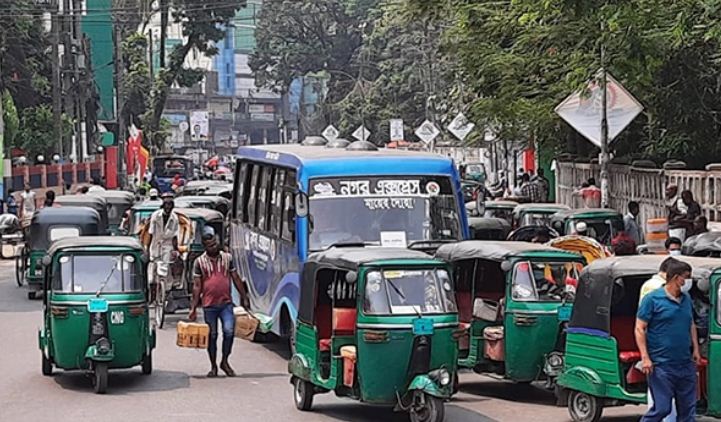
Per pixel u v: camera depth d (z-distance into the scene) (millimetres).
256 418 16328
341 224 20359
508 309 17375
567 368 15703
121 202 39406
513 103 38562
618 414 16438
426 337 14945
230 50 178875
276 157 22797
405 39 106875
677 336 13438
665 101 36406
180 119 170375
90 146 88750
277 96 181000
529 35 35719
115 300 18250
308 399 16828
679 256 15766
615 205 38812
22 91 75875
